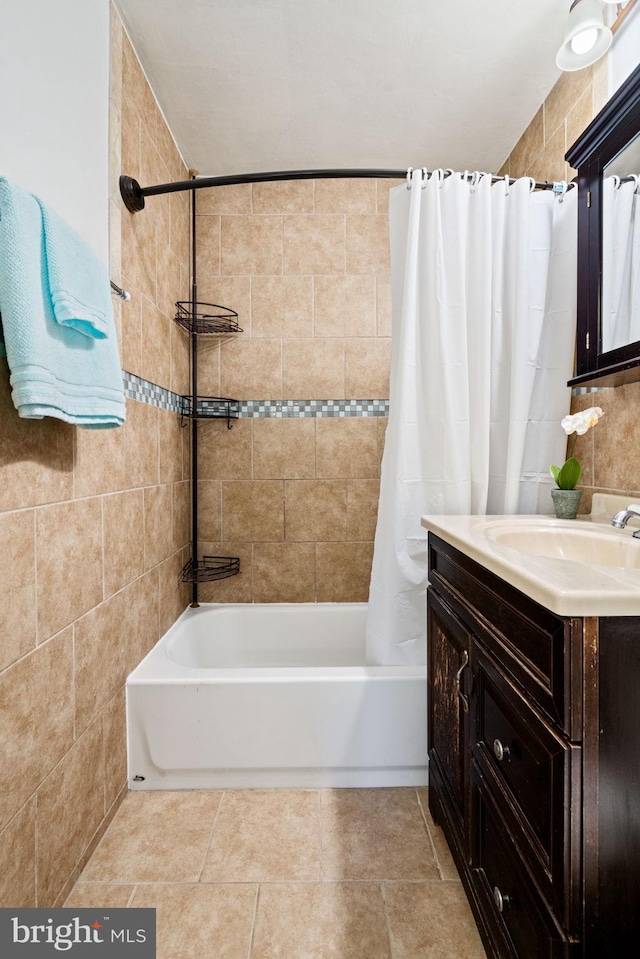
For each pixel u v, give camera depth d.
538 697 0.68
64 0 0.98
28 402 0.79
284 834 1.26
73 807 1.10
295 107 1.77
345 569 2.28
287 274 2.23
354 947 0.96
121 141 1.42
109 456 1.32
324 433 2.26
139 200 1.46
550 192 1.52
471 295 1.50
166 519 1.85
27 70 0.85
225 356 2.23
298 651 2.18
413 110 1.78
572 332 1.49
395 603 1.50
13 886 0.87
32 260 0.81
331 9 1.37
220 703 1.42
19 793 0.89
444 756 1.17
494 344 1.51
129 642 1.46
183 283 2.06
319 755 1.44
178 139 1.94
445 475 1.46
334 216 2.23
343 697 1.44
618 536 1.04
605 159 1.25
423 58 1.54
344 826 1.29
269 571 2.27
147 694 1.43
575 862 0.60
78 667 1.14
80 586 1.15
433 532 1.23
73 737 1.11
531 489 1.55
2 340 0.83
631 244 1.17
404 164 2.12
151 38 1.47
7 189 0.77
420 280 1.51
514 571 0.73
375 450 2.26
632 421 1.26
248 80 1.63
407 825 1.30
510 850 0.77
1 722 0.84
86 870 1.15
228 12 1.38
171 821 1.31
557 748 0.62
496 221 1.48
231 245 2.22
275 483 2.26
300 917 1.02
